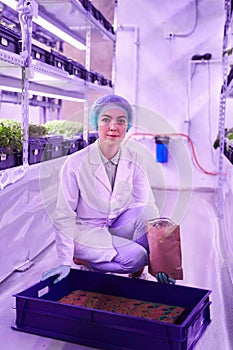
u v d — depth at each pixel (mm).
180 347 1706
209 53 5473
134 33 5617
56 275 2186
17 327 1965
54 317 1906
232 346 1891
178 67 5590
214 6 5406
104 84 4566
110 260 2293
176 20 5516
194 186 5660
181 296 2131
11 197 2393
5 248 2414
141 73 5684
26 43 2559
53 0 3221
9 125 2586
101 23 4152
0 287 2439
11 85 3307
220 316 2172
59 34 3877
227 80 4332
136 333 1770
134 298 2225
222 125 4445
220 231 3793
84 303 2160
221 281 2646
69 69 3490
